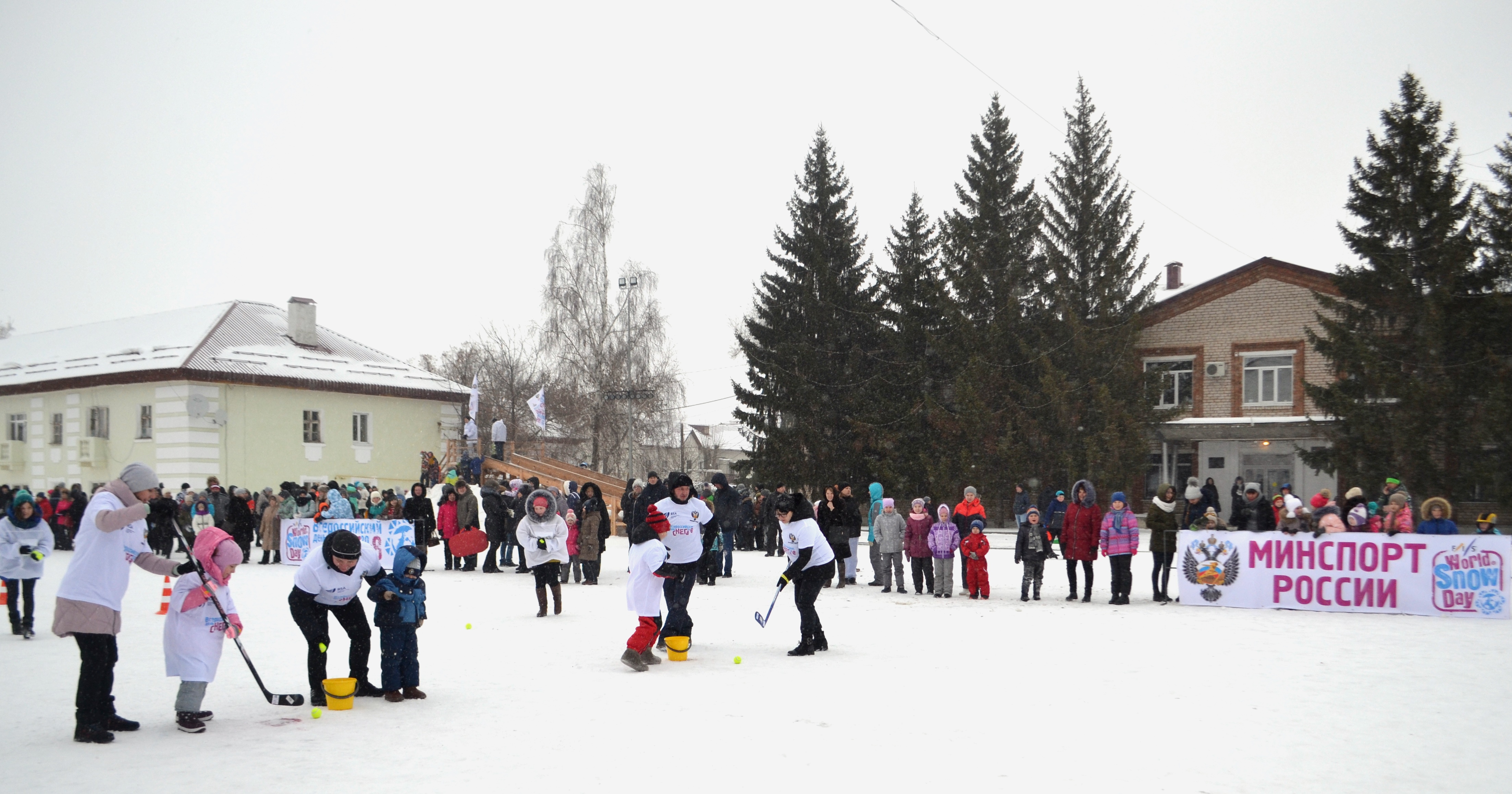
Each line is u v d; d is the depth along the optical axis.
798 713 8.28
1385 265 33.66
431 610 15.61
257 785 6.27
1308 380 38.53
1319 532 16.47
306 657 11.14
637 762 6.79
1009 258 41.03
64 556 28.89
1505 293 32.47
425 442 42.84
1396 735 7.57
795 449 40.50
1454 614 15.17
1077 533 17.00
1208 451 39.94
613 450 48.47
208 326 39.56
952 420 39.00
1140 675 10.05
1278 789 6.20
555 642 12.33
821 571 11.38
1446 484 32.47
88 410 38.34
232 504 24.47
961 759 6.84
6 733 7.74
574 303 47.09
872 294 42.56
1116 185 41.75
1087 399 39.03
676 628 11.08
